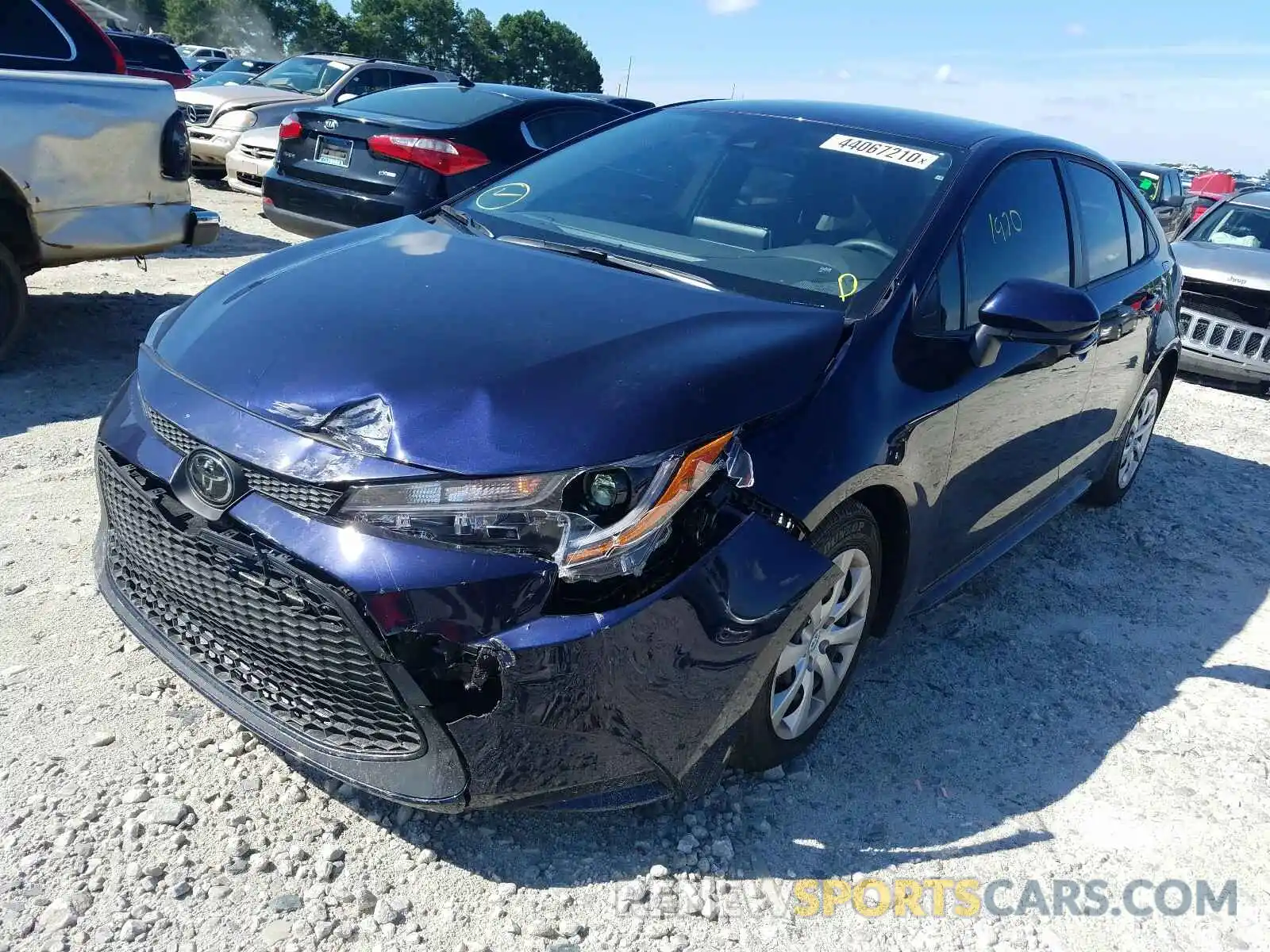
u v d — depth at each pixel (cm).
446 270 281
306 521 214
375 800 254
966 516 337
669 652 220
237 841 237
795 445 245
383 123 656
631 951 222
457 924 223
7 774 247
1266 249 862
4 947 204
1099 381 419
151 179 532
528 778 216
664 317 258
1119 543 485
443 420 216
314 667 220
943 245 307
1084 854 270
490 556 208
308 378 229
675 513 219
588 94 884
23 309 514
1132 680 360
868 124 363
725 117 382
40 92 482
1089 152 436
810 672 280
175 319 283
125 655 298
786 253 309
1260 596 444
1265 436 700
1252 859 275
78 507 383
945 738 312
